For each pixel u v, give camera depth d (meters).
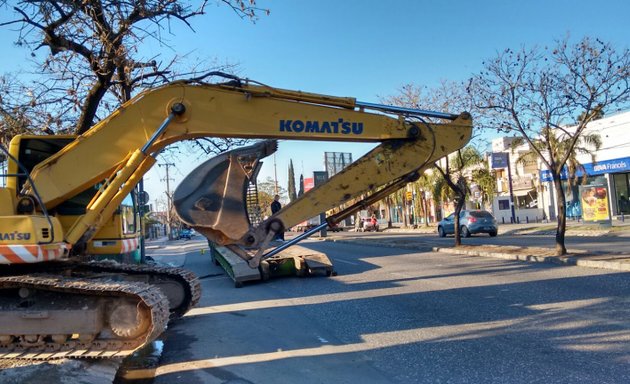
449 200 38.81
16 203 6.21
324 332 7.72
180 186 6.14
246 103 6.48
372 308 9.23
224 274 16.14
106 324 6.20
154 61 11.15
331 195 6.42
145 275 8.03
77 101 11.30
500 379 5.26
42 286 6.11
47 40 9.81
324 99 6.59
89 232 6.56
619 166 32.59
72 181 6.36
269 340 7.41
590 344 6.28
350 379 5.55
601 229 26.06
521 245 19.22
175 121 6.41
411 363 5.98
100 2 9.36
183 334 7.98
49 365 5.74
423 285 11.41
